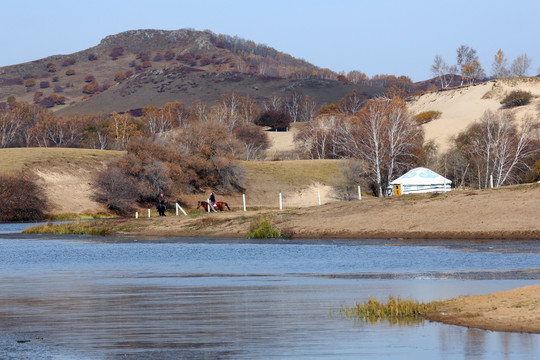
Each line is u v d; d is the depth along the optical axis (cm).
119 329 2811
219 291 3872
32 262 6025
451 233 7094
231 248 6944
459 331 2595
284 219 8981
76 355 2380
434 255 5572
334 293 3675
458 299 3117
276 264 5312
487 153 17488
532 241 6419
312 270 4841
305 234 8094
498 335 2500
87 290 4034
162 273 4916
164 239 8688
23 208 16450
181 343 2536
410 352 2323
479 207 7800
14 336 2711
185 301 3525
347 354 2320
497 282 3888
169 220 10412
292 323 2862
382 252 5981
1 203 16212
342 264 5153
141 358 2323
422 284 3916
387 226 7788
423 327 2703
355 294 3612
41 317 3128
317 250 6391
